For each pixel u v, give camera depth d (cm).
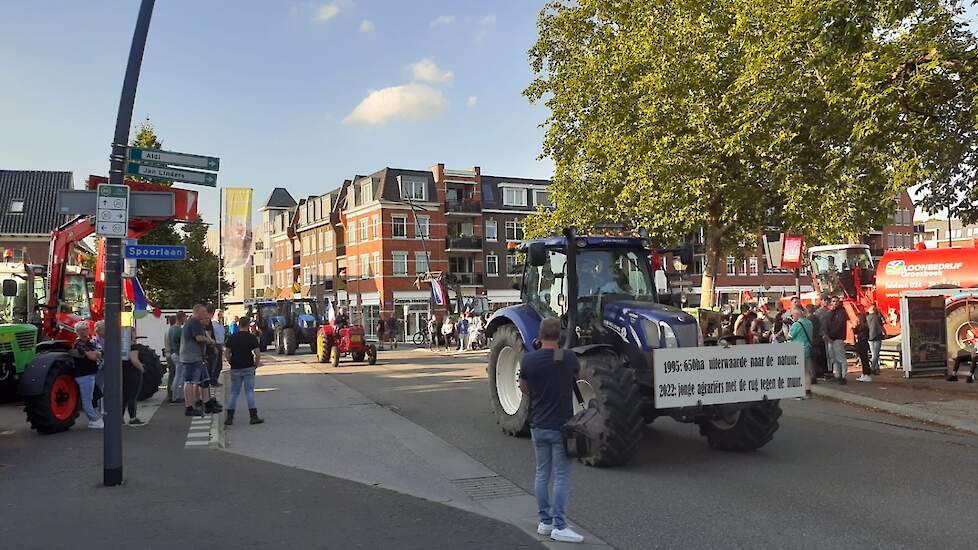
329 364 2614
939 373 1577
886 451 908
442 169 6353
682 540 570
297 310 3709
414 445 981
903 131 1227
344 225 6588
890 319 2088
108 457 759
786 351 862
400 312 6031
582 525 611
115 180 775
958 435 1021
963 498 684
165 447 983
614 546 558
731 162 2014
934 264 1995
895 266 2081
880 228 1983
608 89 2328
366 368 2392
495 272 6588
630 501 682
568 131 2630
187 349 1283
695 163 2025
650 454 896
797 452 904
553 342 580
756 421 870
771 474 787
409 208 6147
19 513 654
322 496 711
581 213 2500
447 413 1279
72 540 572
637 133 2170
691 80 2044
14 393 1299
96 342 1283
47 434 1117
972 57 1169
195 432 1105
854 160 1330
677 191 2039
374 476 802
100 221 747
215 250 9119
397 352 3672
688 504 670
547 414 570
